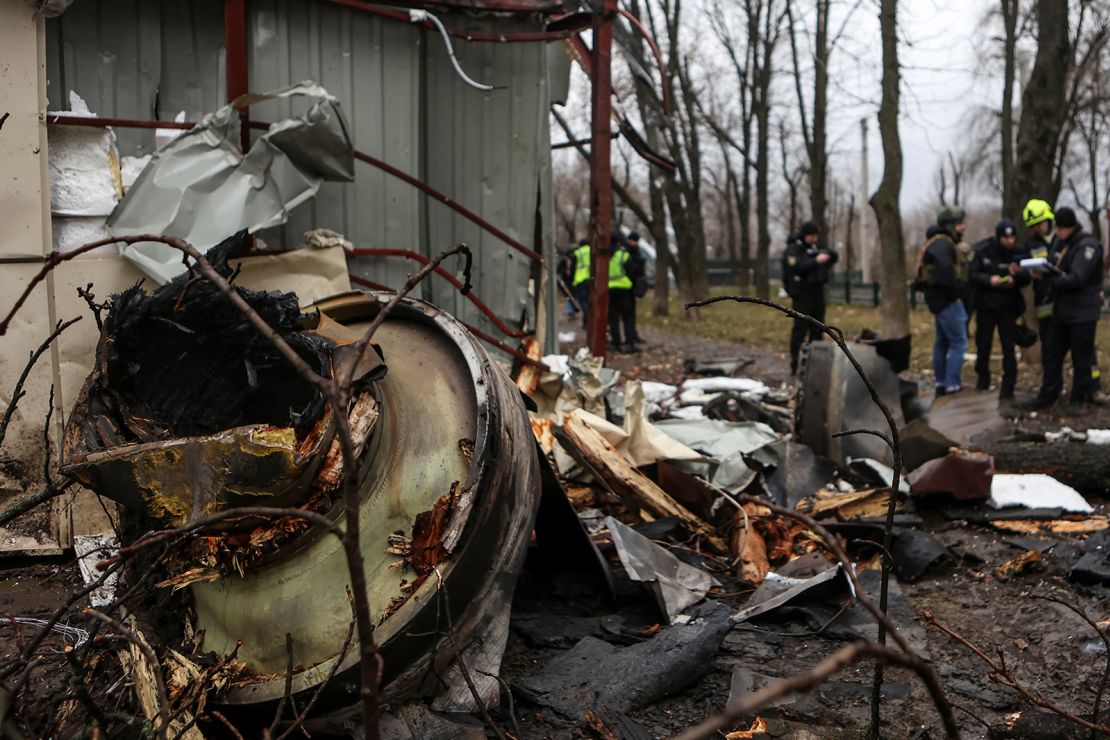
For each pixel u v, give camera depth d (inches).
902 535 194.9
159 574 135.0
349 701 120.6
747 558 190.9
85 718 111.9
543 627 157.9
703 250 1121.4
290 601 127.1
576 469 220.8
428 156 271.9
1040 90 495.2
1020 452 255.1
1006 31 889.5
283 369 137.3
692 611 165.5
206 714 122.1
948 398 304.2
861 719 133.3
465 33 267.1
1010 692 140.8
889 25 577.9
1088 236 344.2
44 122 198.1
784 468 237.8
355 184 251.9
